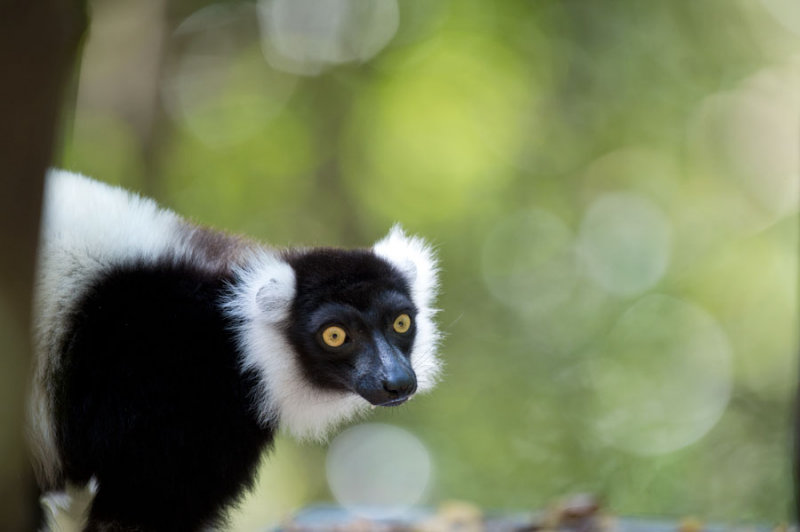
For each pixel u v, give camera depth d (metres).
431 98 16.27
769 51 16.95
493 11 16.12
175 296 6.60
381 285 7.18
